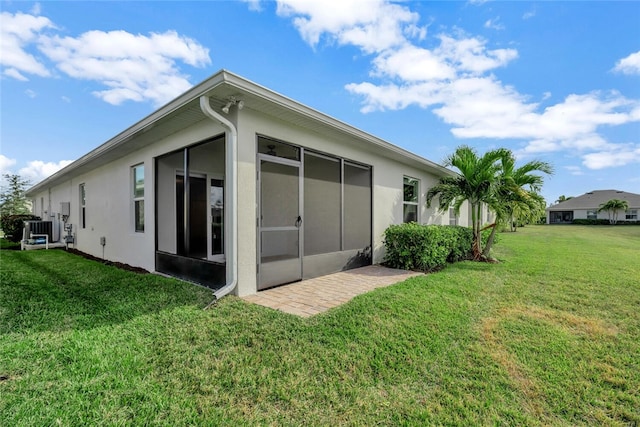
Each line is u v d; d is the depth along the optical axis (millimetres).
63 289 4477
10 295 4164
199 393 2055
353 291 4445
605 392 2133
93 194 8516
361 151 6480
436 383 2227
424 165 8258
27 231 10891
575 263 7020
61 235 11281
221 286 4348
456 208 7973
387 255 6711
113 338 2805
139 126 5027
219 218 6711
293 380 2211
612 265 6738
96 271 5859
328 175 5754
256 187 4336
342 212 6000
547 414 1928
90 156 7098
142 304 3752
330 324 3117
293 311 3535
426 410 1938
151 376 2229
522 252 9156
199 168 6242
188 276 5012
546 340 2881
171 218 6043
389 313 3436
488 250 7512
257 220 4344
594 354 2639
